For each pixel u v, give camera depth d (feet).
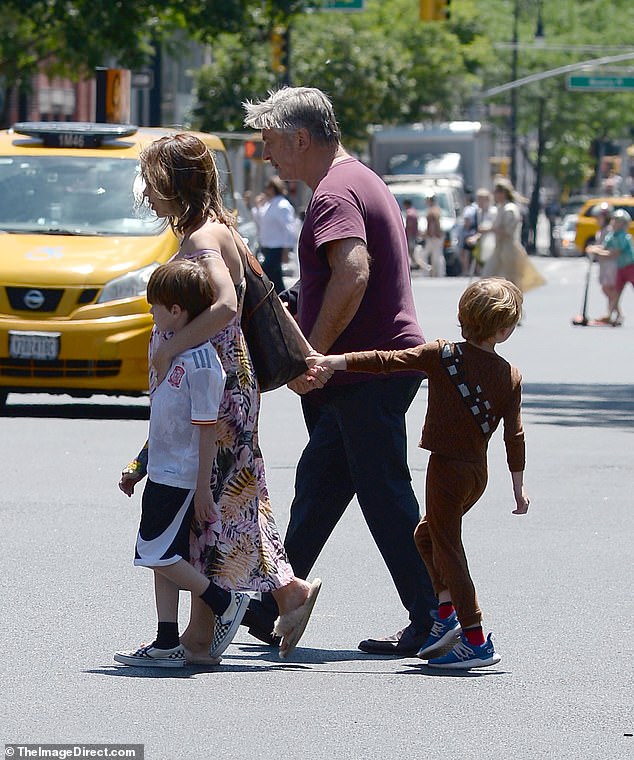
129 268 136.67
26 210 144.56
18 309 134.92
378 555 86.84
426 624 67.15
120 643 67.97
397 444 67.10
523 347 217.56
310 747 54.39
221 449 63.62
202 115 490.08
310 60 521.24
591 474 114.83
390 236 66.85
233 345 63.57
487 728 56.95
